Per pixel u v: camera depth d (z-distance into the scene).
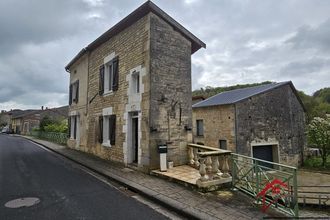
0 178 6.90
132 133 8.72
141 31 8.17
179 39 8.55
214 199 5.06
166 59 8.06
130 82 8.62
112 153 9.62
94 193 5.61
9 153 12.81
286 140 17.61
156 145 7.48
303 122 20.02
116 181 6.66
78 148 13.59
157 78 7.73
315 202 9.97
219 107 16.27
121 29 9.48
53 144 17.88
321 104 36.69
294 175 4.42
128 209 4.63
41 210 4.46
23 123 44.91
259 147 16.38
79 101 13.67
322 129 18.69
